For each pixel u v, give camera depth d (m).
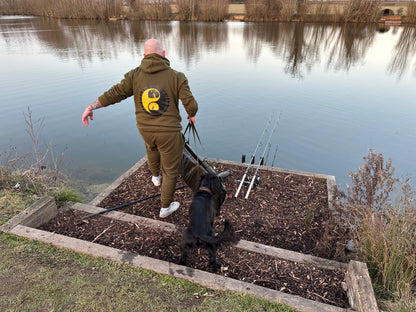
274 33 25.48
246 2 32.81
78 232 3.46
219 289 2.55
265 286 2.75
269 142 7.66
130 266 2.78
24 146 7.11
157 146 3.58
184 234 2.83
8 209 3.63
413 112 9.28
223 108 9.86
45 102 9.88
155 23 31.89
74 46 19.59
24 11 42.25
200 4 33.16
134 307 2.38
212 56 17.50
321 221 4.03
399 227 3.11
